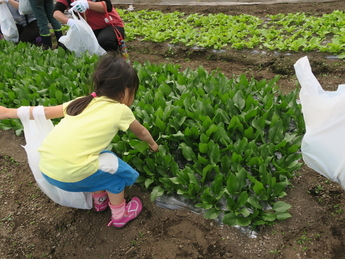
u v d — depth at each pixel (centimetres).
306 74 253
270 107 339
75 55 526
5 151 373
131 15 894
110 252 254
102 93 216
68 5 528
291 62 518
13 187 322
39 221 284
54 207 296
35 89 420
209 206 258
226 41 618
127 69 213
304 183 289
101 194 273
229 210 256
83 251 257
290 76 500
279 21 692
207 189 257
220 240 251
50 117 236
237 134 325
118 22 560
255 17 750
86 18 552
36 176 257
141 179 296
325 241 243
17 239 270
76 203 273
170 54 630
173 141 336
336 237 246
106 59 215
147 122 328
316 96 243
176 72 437
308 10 782
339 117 228
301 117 332
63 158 213
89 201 279
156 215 277
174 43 651
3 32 654
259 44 604
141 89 399
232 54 581
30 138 246
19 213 293
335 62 501
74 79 443
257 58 555
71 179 217
